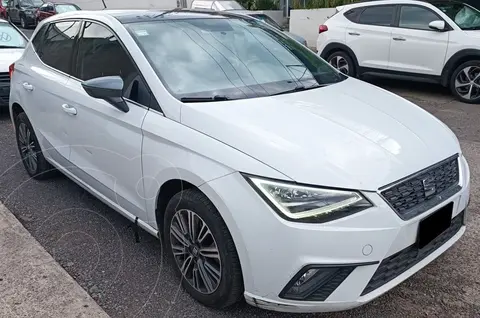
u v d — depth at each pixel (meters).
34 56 4.62
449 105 7.90
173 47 3.39
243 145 2.55
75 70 3.89
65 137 3.96
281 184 2.38
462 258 3.33
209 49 3.49
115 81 3.08
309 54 4.07
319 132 2.66
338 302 2.38
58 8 19.72
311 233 2.30
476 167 5.03
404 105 3.38
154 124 2.95
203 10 4.23
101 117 3.40
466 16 8.08
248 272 2.48
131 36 3.38
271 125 2.69
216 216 2.60
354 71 9.50
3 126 6.90
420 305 2.86
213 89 3.13
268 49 3.78
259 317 2.78
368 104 3.21
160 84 3.06
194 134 2.74
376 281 2.44
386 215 2.38
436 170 2.71
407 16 8.58
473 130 6.43
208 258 2.77
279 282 2.41
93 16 3.84
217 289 2.72
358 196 2.37
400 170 2.53
